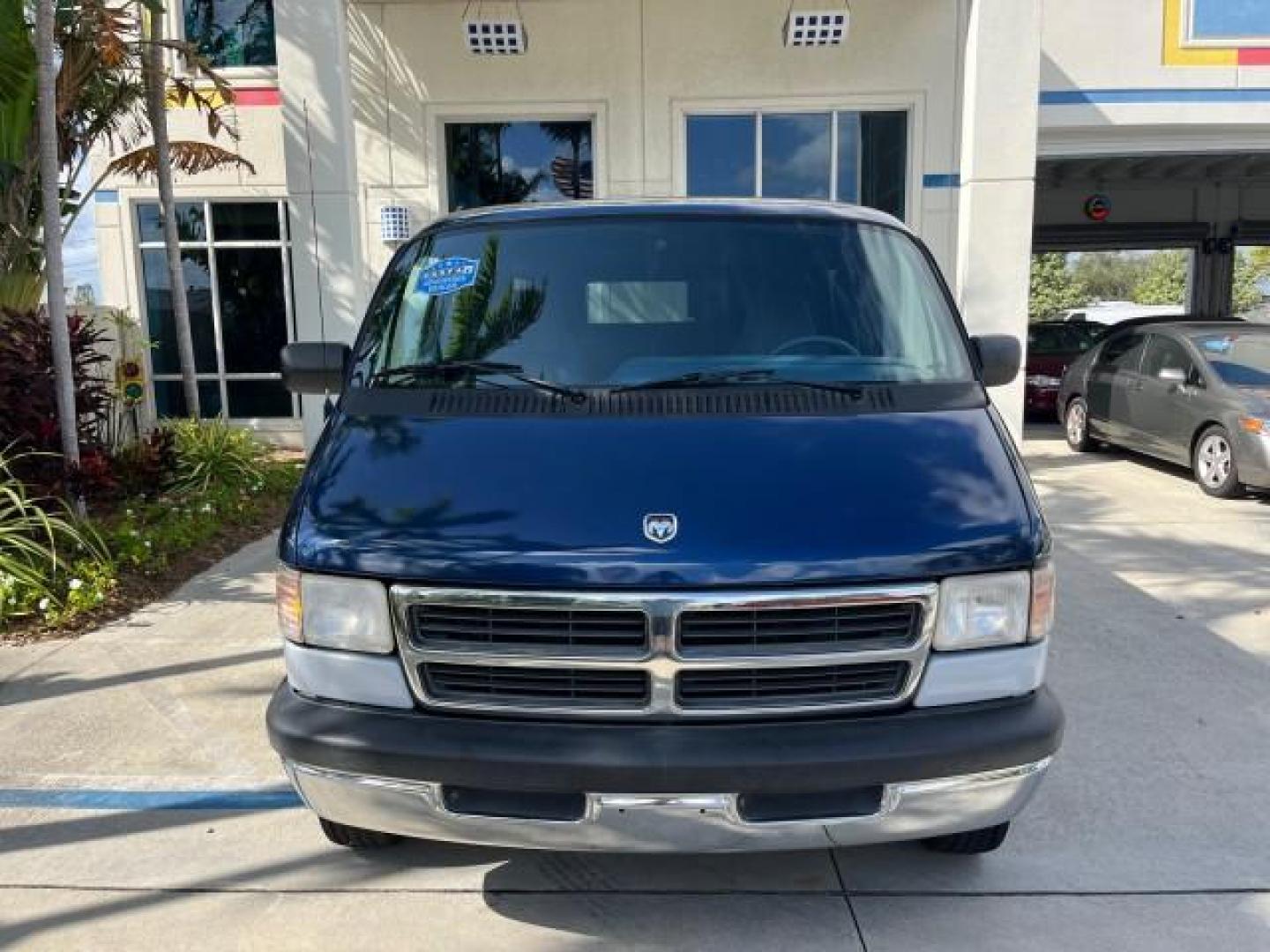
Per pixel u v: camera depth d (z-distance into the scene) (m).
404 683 2.83
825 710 2.78
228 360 12.61
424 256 4.04
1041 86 12.61
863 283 3.89
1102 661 5.34
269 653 5.48
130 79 9.84
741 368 3.62
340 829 3.43
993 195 10.68
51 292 7.02
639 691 2.77
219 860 3.55
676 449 3.10
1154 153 13.42
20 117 7.86
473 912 3.24
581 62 11.16
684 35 11.13
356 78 11.17
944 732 2.76
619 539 2.79
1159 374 10.11
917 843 3.56
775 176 11.49
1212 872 3.44
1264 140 13.28
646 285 3.84
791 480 2.98
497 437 3.20
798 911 3.24
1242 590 6.61
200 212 12.34
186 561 7.20
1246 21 12.53
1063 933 3.12
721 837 2.74
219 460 9.10
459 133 11.52
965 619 2.83
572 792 2.73
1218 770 4.14
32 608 5.95
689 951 3.05
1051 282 68.25
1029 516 2.99
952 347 3.77
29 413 6.96
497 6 11.05
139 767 4.23
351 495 3.04
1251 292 53.22
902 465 3.08
